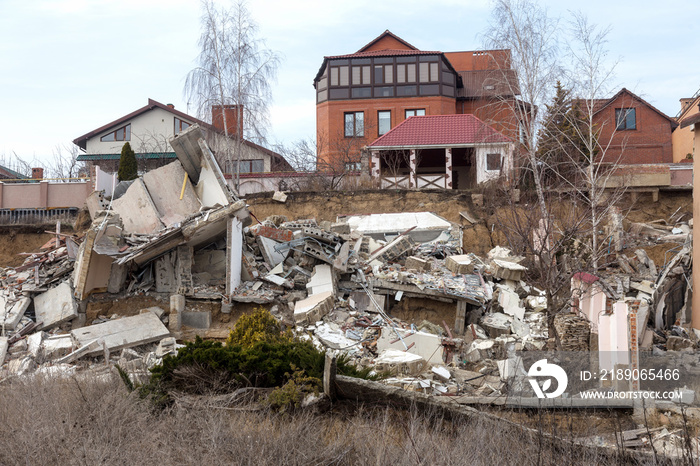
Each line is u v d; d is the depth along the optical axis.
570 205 20.31
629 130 36.25
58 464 9.00
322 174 31.16
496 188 24.50
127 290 17.47
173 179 19.25
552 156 23.83
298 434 9.66
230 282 17.00
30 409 10.29
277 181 31.72
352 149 38.22
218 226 17.59
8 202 28.27
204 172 19.34
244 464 9.09
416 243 21.11
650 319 16.94
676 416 10.97
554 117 24.59
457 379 13.33
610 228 21.14
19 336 15.99
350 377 10.70
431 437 9.62
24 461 9.02
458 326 16.89
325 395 10.83
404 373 13.13
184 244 17.34
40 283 17.77
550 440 9.59
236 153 32.31
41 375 12.12
